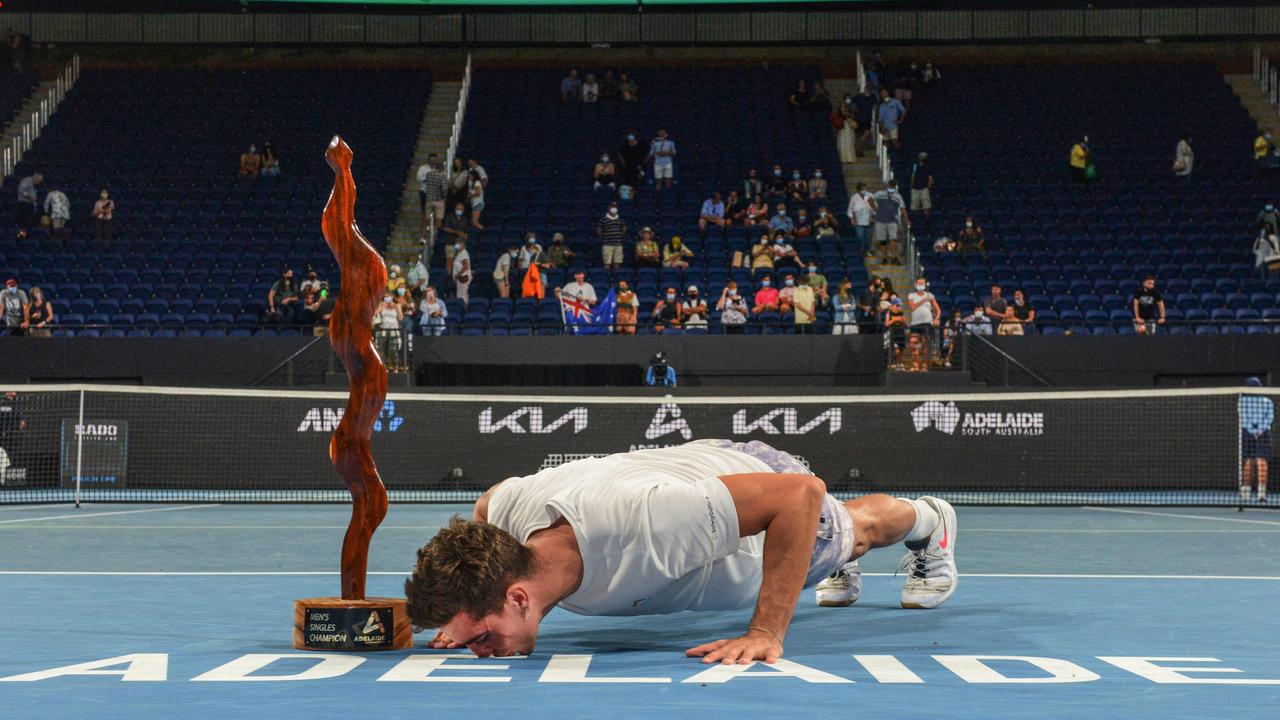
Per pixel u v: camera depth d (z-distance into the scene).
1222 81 31.05
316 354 18.83
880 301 19.59
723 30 32.59
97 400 17.34
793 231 23.66
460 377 18.91
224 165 27.48
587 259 23.12
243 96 30.91
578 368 18.97
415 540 9.61
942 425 17.25
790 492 3.87
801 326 19.73
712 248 23.36
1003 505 14.70
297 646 4.18
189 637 4.47
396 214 25.89
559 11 32.75
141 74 32.22
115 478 17.31
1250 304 20.80
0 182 27.03
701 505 3.77
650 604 3.96
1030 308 20.83
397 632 4.15
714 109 29.95
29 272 22.05
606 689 3.38
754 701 3.21
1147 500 15.74
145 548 8.66
